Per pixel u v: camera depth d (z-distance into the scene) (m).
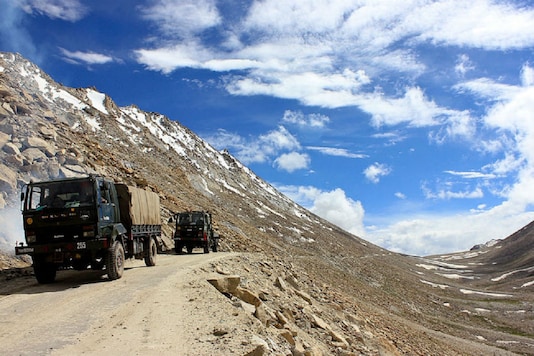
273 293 15.66
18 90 40.44
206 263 18.31
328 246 127.69
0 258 17.09
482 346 47.84
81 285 13.50
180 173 97.69
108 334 8.16
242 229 73.12
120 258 14.78
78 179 14.02
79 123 67.06
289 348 9.95
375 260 138.38
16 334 8.19
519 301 91.94
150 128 148.75
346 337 16.17
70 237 13.71
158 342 7.69
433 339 36.81
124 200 16.34
